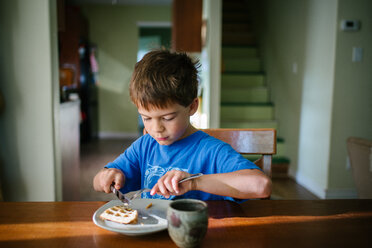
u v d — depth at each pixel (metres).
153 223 0.70
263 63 4.79
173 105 0.77
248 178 0.77
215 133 1.14
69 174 2.41
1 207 0.83
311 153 3.14
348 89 2.75
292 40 3.60
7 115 2.03
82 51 5.63
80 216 0.77
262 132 1.12
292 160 3.61
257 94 4.49
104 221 0.70
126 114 6.71
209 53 3.02
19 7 1.96
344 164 2.82
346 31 2.69
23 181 2.07
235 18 5.66
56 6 2.09
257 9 5.11
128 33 6.56
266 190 0.76
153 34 9.23
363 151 1.52
